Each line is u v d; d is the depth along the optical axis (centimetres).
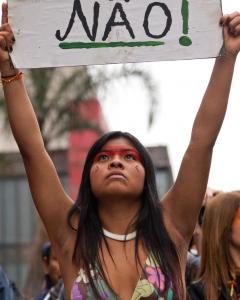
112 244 455
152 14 480
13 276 2897
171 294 439
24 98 478
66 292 456
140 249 452
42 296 718
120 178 455
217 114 471
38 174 470
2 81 478
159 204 467
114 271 446
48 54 480
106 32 480
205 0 479
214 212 562
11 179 2909
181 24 479
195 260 607
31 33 481
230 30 477
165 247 453
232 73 475
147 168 468
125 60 479
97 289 439
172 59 478
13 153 2609
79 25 481
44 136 2019
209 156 470
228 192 571
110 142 468
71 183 2703
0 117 1988
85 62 479
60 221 468
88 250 450
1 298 609
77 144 2645
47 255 741
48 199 469
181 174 470
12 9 482
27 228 2920
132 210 462
